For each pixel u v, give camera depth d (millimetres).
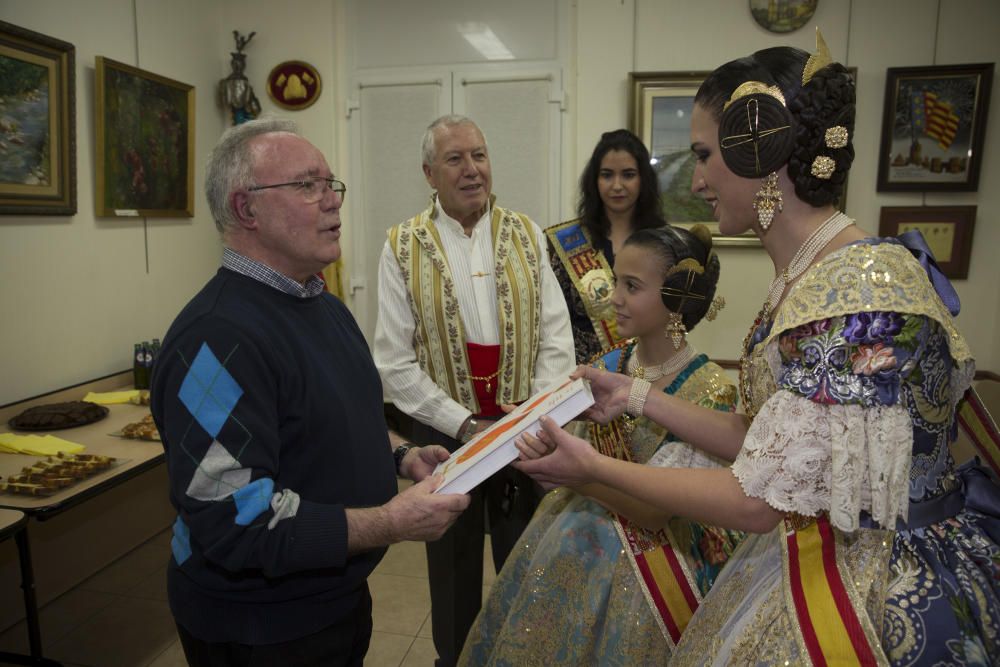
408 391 1995
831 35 3508
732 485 920
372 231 4121
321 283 1292
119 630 2551
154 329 3467
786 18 3504
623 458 1439
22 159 2619
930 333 866
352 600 1291
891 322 833
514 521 2105
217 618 1182
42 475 2000
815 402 851
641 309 1383
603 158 2332
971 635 858
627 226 2412
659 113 3639
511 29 3822
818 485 859
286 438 1146
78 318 2971
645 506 1307
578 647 1364
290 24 3996
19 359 2684
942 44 3430
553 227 2467
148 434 2410
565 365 2094
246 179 1135
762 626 944
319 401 1171
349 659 1366
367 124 4020
